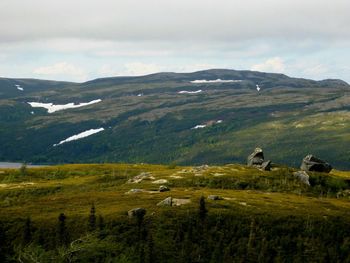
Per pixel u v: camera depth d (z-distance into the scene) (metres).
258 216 116.81
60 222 106.25
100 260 68.25
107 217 111.44
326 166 173.38
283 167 176.38
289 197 140.25
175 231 107.69
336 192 155.25
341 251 108.94
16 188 160.25
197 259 100.69
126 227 106.81
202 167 179.38
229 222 113.00
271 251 106.00
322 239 111.88
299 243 109.56
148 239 101.19
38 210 122.50
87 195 139.00
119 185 158.75
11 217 114.69
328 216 121.44
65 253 65.56
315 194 151.12
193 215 114.19
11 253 97.25
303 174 161.25
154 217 112.44
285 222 115.69
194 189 143.38
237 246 106.12
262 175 162.12
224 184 152.62
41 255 66.94
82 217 111.38
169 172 172.50
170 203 120.94
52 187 160.50
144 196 131.50
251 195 138.00
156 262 96.75
